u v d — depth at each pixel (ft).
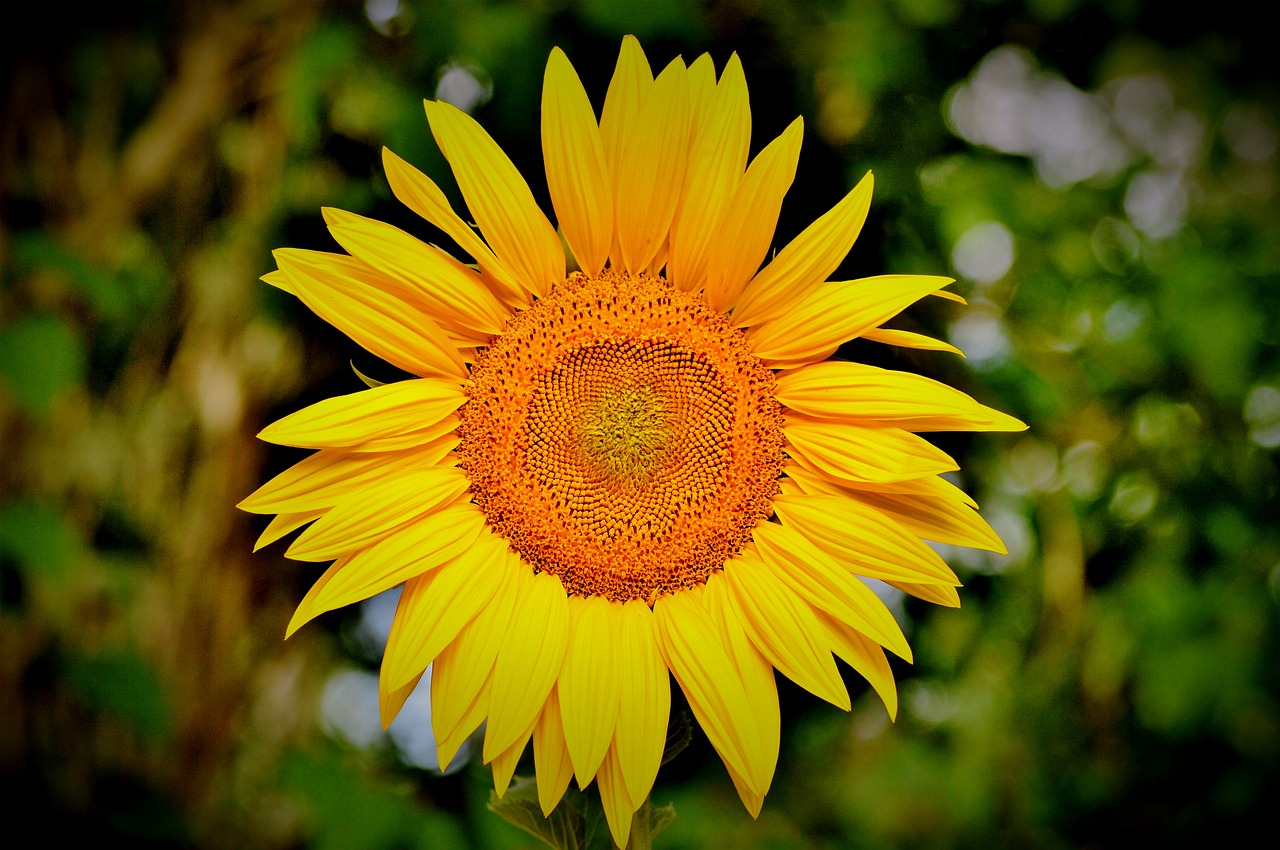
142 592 2.91
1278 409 3.06
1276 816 3.07
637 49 2.52
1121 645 3.03
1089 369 3.01
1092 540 3.03
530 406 2.57
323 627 2.99
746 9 2.84
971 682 3.04
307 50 2.85
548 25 2.79
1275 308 3.06
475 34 2.80
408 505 2.53
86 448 2.89
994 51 2.99
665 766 3.01
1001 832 3.07
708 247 2.56
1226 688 3.02
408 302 2.52
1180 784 3.09
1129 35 3.02
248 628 2.95
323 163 2.87
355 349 2.91
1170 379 3.02
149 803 2.88
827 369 2.58
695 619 2.57
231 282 2.89
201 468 2.91
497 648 2.53
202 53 2.91
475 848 2.88
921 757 3.04
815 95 2.87
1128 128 3.10
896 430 2.55
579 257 2.57
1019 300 2.98
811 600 2.56
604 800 2.51
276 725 2.97
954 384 2.94
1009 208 2.96
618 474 2.59
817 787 3.05
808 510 2.58
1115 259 3.04
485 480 2.56
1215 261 3.05
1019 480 3.01
